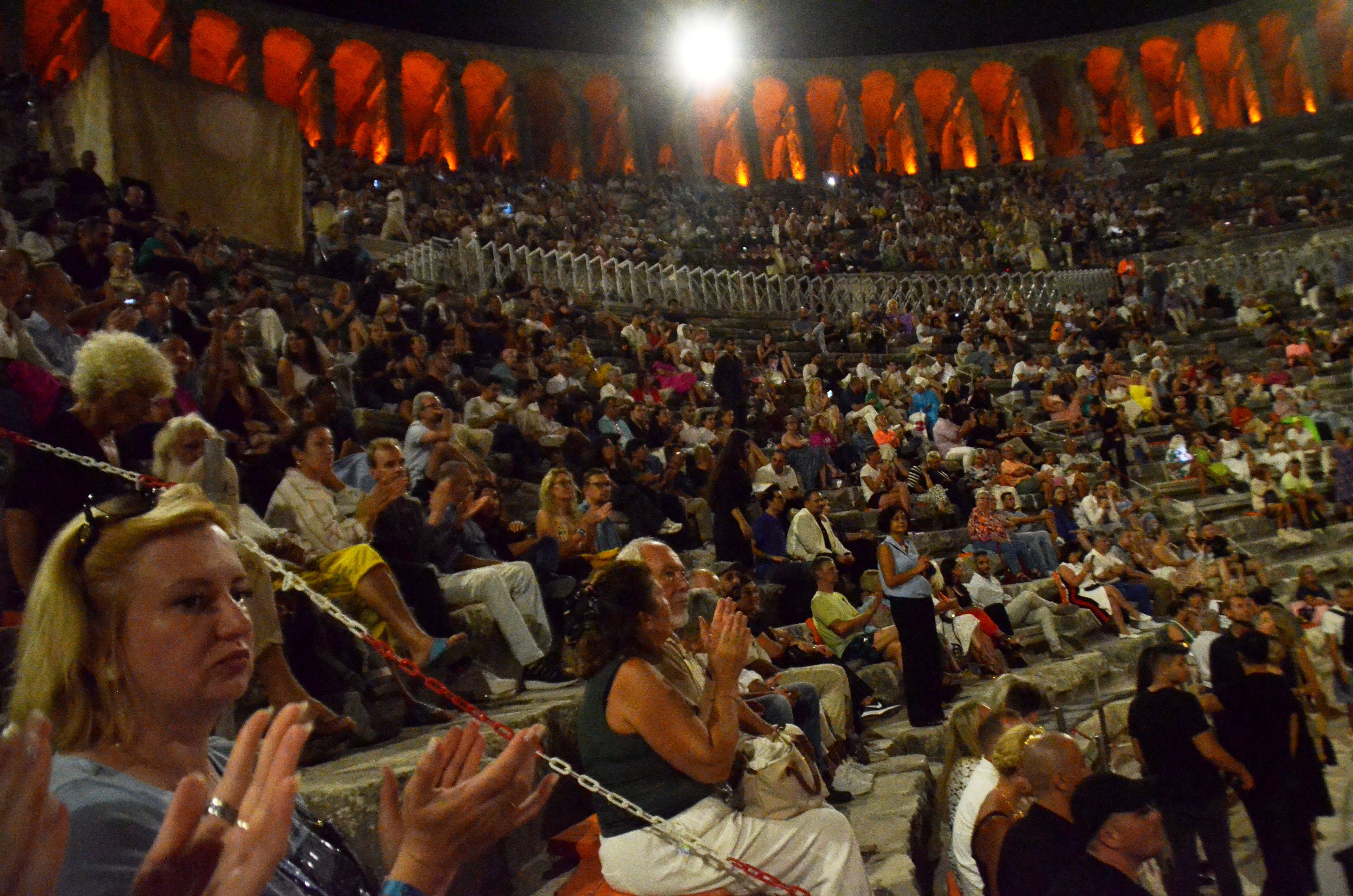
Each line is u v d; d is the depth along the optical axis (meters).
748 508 12.76
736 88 36.84
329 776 3.67
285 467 6.39
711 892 3.12
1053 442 18.80
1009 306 25.11
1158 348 21.72
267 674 3.99
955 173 34.38
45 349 6.60
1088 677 10.05
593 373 15.75
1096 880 3.39
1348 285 24.45
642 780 3.18
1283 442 17.81
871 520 13.49
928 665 7.46
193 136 14.37
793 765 3.41
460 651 5.13
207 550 1.59
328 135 30.92
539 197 28.94
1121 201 31.62
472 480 7.80
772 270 25.84
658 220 30.56
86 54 27.28
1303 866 5.36
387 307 12.23
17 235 9.38
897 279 26.64
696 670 3.96
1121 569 12.66
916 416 17.20
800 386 19.08
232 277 12.22
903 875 4.30
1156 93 39.66
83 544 1.57
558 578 7.17
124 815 1.34
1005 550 12.64
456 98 33.50
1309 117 32.91
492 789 1.52
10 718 1.54
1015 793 3.88
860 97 38.03
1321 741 7.53
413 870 1.48
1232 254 27.75
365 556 5.04
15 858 0.93
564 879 4.27
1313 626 11.02
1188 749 5.27
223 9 29.66
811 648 7.99
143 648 1.53
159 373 4.27
